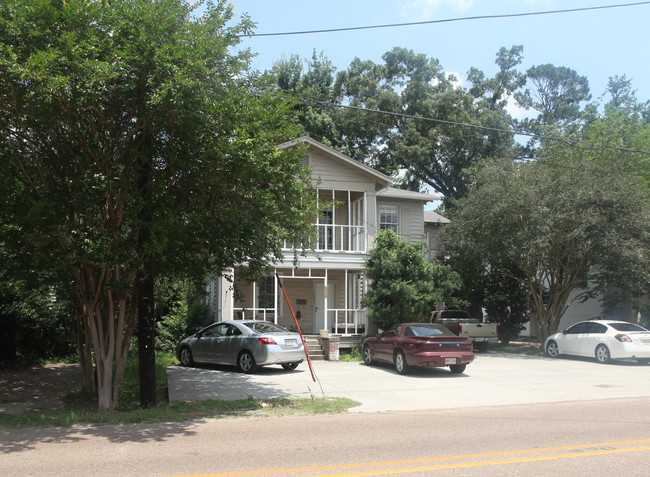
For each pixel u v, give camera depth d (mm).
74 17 8617
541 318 22000
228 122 9391
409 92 38031
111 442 7336
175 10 9336
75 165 9648
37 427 8344
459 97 37188
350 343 20078
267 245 11102
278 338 14906
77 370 15312
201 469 5969
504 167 21594
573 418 9055
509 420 8906
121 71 8648
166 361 17562
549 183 19953
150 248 8844
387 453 6691
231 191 10031
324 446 7070
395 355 15398
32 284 9812
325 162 21141
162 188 9312
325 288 20062
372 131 38062
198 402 10258
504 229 20141
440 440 7410
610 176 19828
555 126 32062
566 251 20219
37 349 16766
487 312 26188
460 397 11359
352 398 11172
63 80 7785
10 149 9062
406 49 39562
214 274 11305
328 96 38719
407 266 20031
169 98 8344
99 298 9984
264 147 9922
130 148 9633
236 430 8141
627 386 12844
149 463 6215
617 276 20297
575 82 46406
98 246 8508
